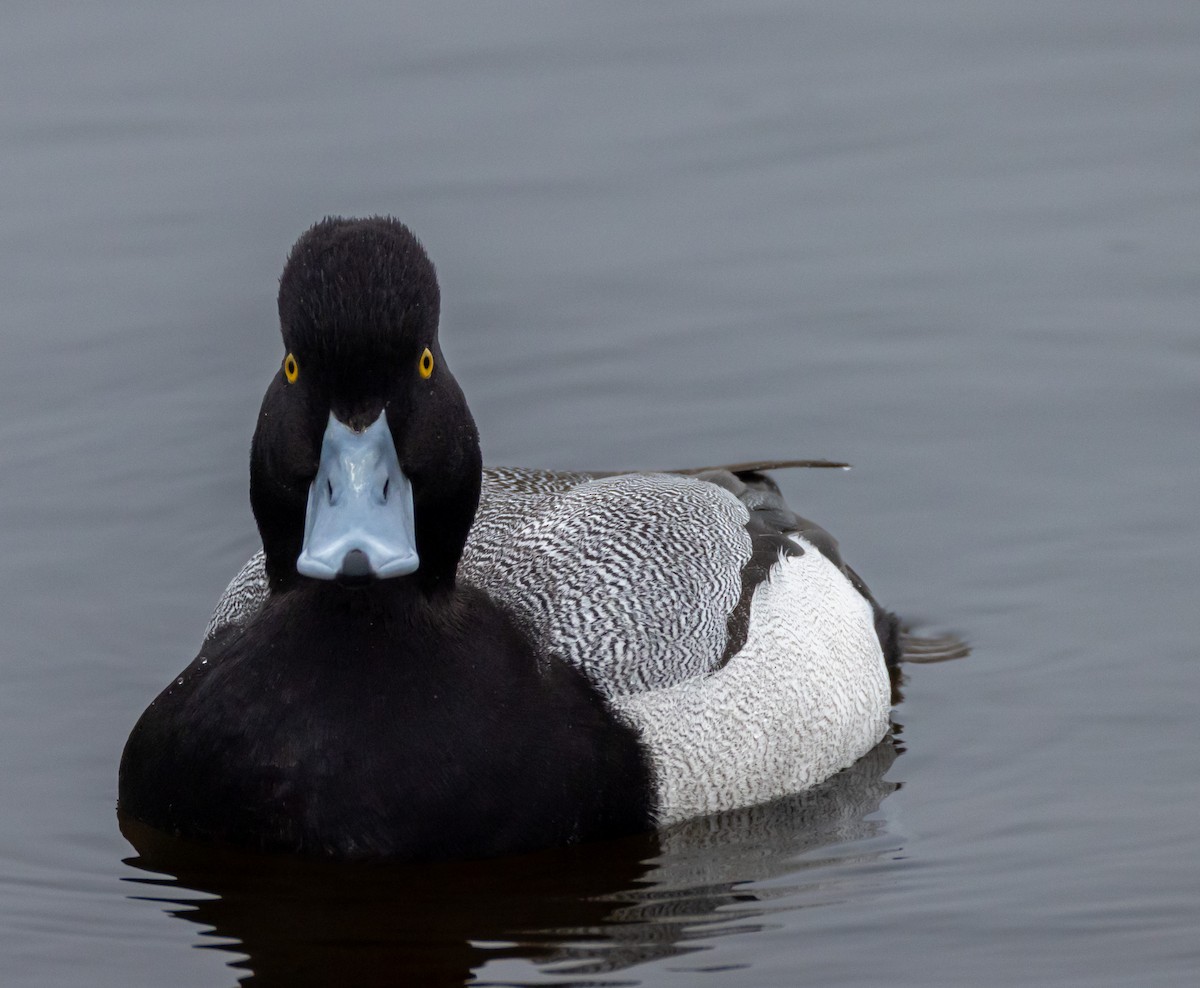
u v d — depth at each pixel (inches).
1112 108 818.2
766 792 463.8
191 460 655.1
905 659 548.7
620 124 801.6
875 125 807.1
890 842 445.1
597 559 469.4
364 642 418.0
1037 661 542.6
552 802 424.5
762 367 691.4
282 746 416.5
